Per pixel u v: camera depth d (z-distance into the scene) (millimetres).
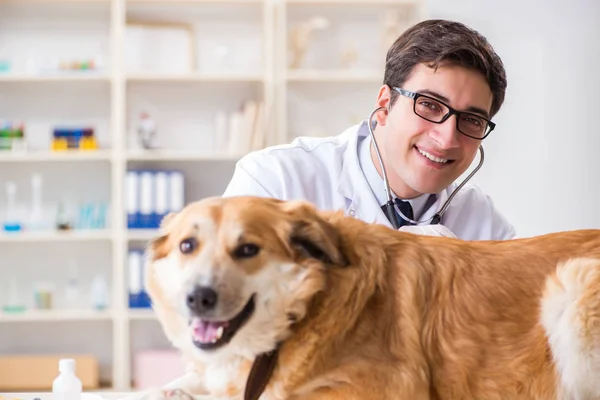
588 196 4934
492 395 1440
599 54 4914
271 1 4680
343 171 2016
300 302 1387
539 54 4906
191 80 4727
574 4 4898
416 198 1985
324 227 1401
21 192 4797
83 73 4594
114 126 4570
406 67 1810
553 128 4918
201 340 1374
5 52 4758
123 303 4547
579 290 1449
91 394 1791
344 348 1394
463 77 1749
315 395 1417
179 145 4863
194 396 1460
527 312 1459
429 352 1428
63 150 4641
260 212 1405
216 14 4840
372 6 4871
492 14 4895
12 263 4789
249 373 1409
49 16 4773
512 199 4918
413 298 1427
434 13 4887
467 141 1802
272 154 2027
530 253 1503
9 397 1799
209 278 1344
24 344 4801
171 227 1464
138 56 4715
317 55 4883
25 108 4797
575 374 1441
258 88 4855
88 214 4695
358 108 4926
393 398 1386
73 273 4812
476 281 1464
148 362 4539
